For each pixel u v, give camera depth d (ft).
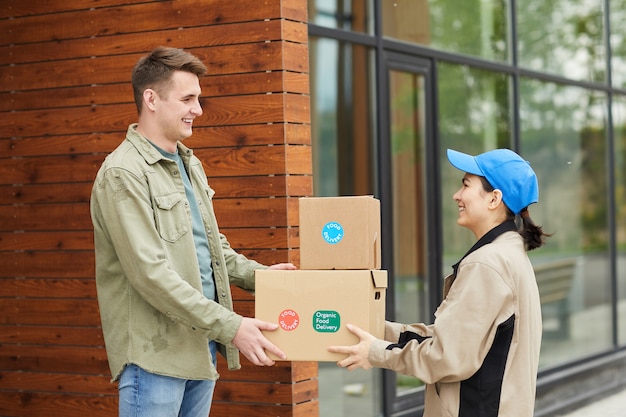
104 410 18.33
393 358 11.31
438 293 25.09
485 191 11.60
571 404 29.01
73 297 18.52
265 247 17.38
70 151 18.51
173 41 17.89
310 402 17.67
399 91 23.90
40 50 18.72
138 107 12.84
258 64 17.40
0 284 19.07
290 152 17.39
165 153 12.80
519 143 28.48
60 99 18.58
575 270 31.65
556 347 30.48
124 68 18.15
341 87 22.21
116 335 12.59
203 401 13.34
